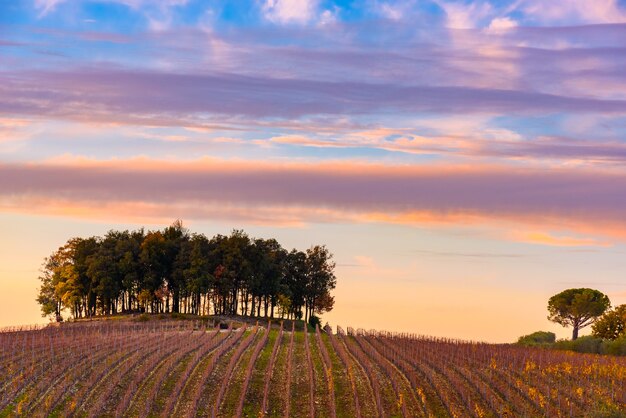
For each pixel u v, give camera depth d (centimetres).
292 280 13275
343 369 6481
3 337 7794
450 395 5700
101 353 6550
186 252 12181
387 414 5253
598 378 6278
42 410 4750
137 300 12362
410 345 8044
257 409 5316
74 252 12538
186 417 4953
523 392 5641
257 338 8362
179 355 6469
